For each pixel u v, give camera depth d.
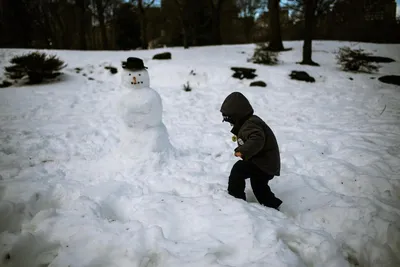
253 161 2.92
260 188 3.03
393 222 2.71
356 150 4.57
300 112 7.86
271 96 9.61
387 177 3.73
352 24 27.66
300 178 3.76
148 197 3.14
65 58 14.77
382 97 9.23
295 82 11.16
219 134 6.00
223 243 2.37
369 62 13.68
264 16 36.41
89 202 2.97
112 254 2.30
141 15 22.27
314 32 28.48
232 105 2.92
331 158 4.41
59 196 3.18
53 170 4.01
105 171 3.93
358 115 7.32
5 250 2.28
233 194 3.06
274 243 2.30
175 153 4.46
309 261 2.30
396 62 14.84
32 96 9.42
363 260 2.41
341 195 3.28
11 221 2.73
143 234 2.47
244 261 2.20
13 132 5.86
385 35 25.91
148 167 3.91
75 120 7.08
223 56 15.50
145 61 13.90
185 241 2.46
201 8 25.36
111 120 7.09
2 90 10.09
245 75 11.67
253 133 2.80
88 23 33.88
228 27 34.50
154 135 4.09
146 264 2.21
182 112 7.96
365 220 2.75
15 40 26.55
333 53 16.44
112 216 3.01
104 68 13.32
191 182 3.58
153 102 3.96
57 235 2.51
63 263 2.21
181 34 27.11
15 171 3.84
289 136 5.76
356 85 10.90
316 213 2.92
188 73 11.85
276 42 17.42
